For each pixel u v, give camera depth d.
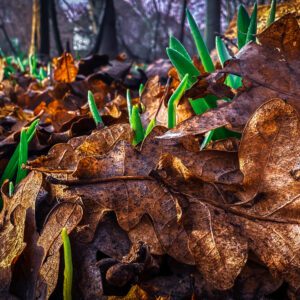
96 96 0.44
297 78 0.19
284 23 0.19
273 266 0.15
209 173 0.16
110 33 3.14
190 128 0.18
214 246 0.15
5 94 0.55
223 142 0.19
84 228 0.16
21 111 0.39
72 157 0.19
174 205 0.16
